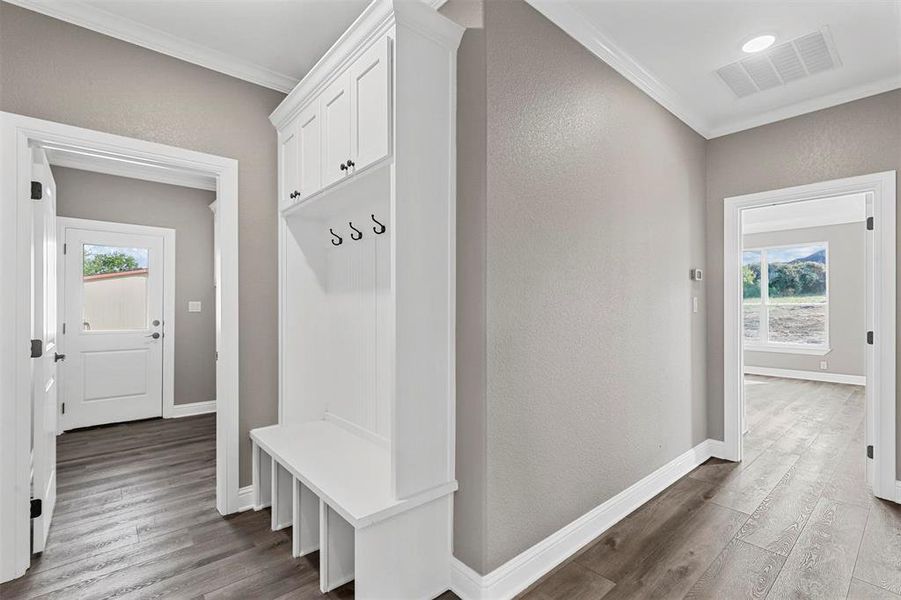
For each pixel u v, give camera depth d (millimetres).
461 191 1822
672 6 2006
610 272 2355
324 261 2764
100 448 3625
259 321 2617
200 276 4895
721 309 3320
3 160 1879
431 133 1763
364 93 1806
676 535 2227
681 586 1824
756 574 1901
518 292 1843
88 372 4242
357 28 1778
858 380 6445
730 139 3270
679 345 3000
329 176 2070
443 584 1815
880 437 2645
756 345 7535
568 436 2088
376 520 1589
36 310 2080
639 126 2590
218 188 2512
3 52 1907
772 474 3014
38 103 1979
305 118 2311
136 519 2404
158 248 4633
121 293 4438
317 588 1836
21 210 1917
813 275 7082
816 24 2137
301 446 2264
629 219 2504
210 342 4945
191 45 2352
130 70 2217
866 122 2703
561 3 1981
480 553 1728
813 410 4926
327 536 1803
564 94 2070
